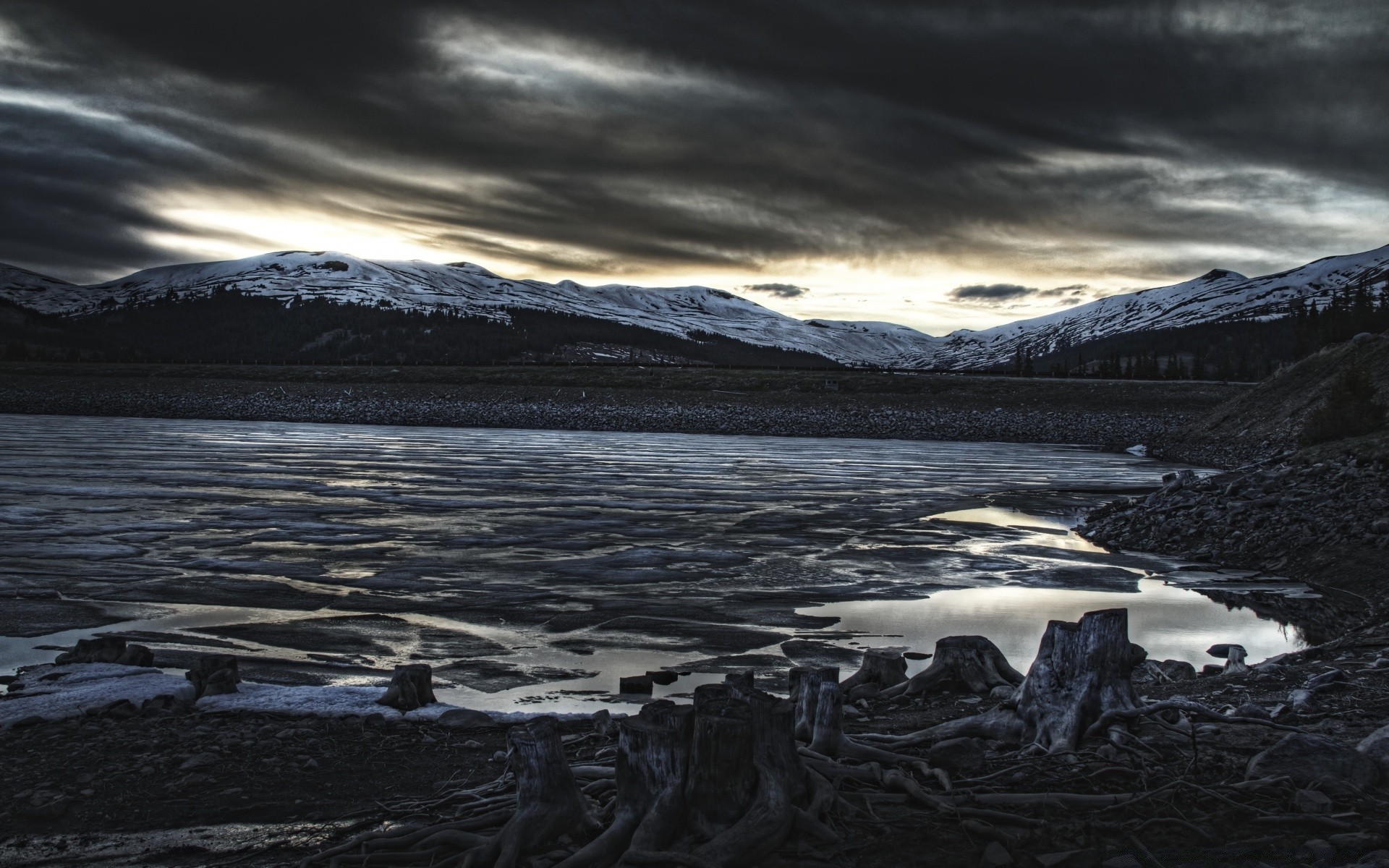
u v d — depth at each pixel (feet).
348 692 32.55
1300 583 65.26
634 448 203.10
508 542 77.10
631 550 74.23
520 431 265.54
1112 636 25.02
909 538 83.66
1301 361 218.18
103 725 28.55
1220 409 232.32
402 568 65.41
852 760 22.52
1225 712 28.48
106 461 144.46
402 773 24.68
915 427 280.92
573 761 24.71
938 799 19.94
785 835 17.80
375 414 311.47
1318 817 18.99
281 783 23.71
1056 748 23.36
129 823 21.09
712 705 18.94
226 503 98.02
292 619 50.29
